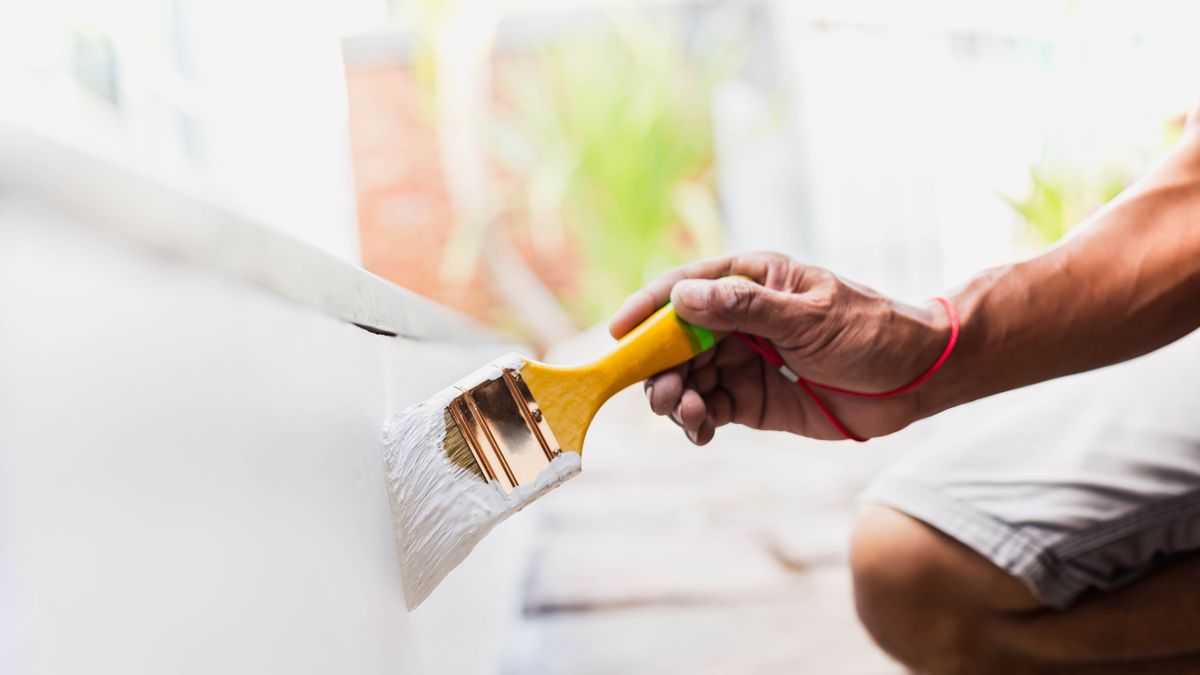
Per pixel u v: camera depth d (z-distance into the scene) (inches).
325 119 108.9
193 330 13.7
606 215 157.8
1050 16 123.4
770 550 71.4
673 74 161.3
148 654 11.8
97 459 11.1
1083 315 33.2
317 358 19.9
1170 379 41.2
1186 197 33.7
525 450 26.3
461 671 35.9
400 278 167.0
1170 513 38.8
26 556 9.7
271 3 95.6
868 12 151.4
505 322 167.0
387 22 162.2
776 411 38.0
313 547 18.3
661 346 30.9
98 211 10.7
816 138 160.4
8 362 9.7
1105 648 40.5
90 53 68.0
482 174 163.8
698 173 164.9
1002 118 140.1
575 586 67.2
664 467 105.4
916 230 153.1
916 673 45.0
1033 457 41.5
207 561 13.6
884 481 44.7
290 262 17.8
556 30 159.8
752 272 34.6
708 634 56.0
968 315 32.9
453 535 24.9
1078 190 116.3
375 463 24.4
